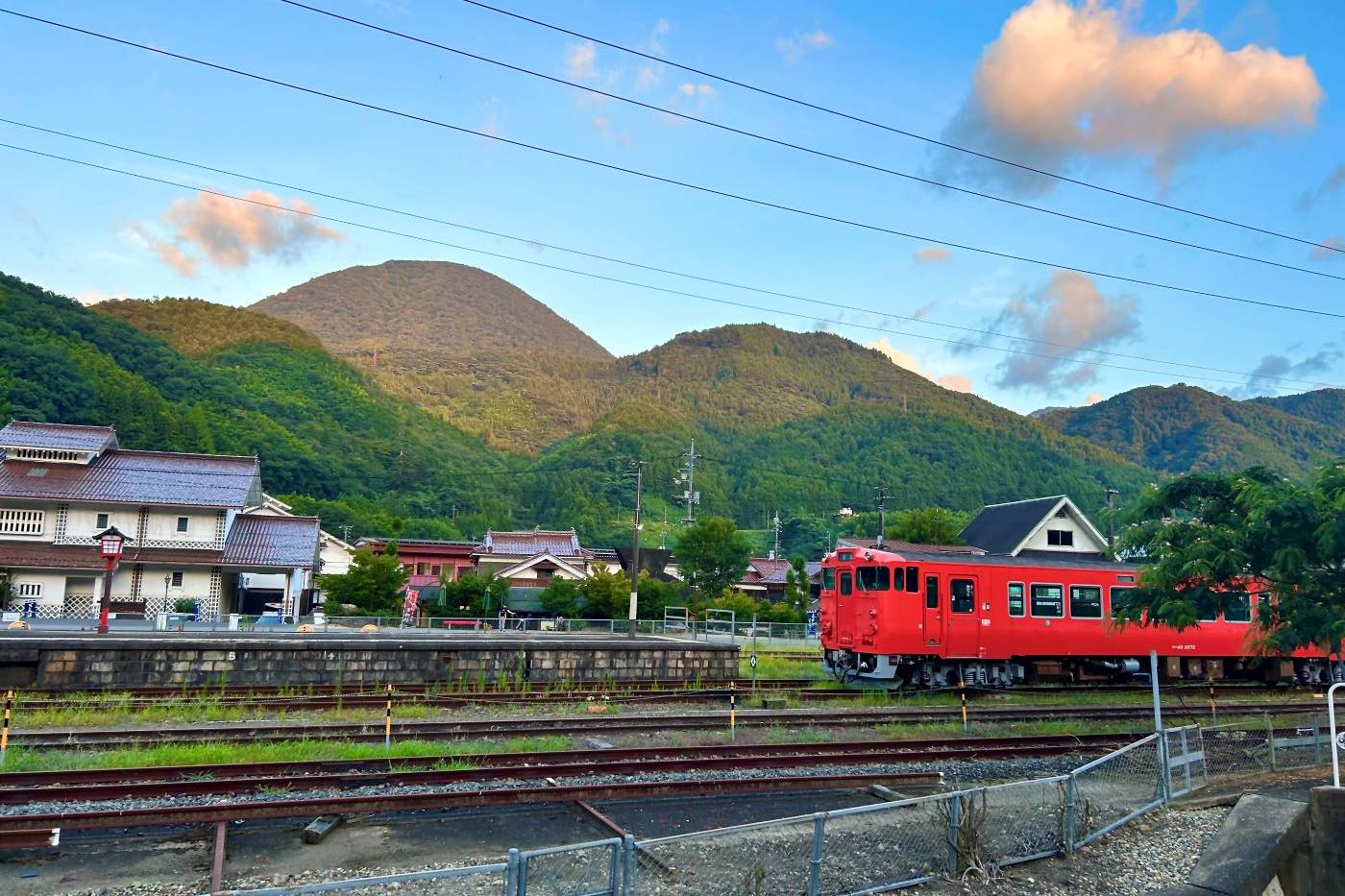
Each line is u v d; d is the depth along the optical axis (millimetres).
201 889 7707
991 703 20141
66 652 18281
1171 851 9547
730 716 15977
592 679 22391
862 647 20875
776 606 46250
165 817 9375
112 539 23484
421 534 85062
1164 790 11086
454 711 17234
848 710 17984
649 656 23109
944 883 8516
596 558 64188
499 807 10469
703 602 45562
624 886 6965
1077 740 15406
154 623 32844
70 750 12648
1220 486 15516
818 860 7770
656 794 11195
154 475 39750
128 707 16219
